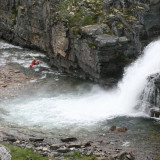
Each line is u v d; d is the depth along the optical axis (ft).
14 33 218.79
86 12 152.76
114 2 150.51
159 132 96.37
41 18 183.93
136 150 83.92
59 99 127.85
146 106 111.14
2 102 124.16
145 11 131.13
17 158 72.23
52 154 77.15
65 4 161.17
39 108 118.73
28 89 139.13
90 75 145.79
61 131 99.14
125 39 132.16
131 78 125.39
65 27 147.95
